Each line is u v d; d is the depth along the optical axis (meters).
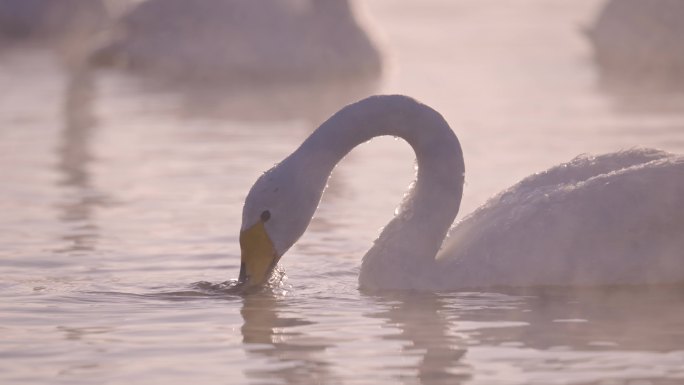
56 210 14.80
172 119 22.53
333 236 13.39
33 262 12.16
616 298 10.59
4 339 9.35
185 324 9.84
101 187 16.28
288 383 8.19
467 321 9.83
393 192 15.91
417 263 11.16
